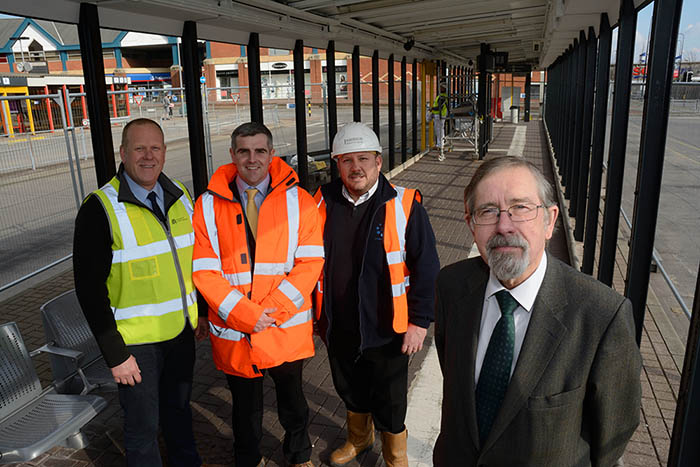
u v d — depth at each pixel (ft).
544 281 4.50
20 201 29.07
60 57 157.58
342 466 9.29
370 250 7.94
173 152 55.21
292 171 8.35
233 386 8.38
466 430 4.77
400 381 8.40
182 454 8.66
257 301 7.88
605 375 4.14
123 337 7.64
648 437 9.89
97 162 14.16
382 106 113.60
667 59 10.12
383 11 23.56
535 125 87.40
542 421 4.28
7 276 21.02
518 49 52.08
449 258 20.80
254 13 18.10
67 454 9.94
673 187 28.27
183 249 8.24
